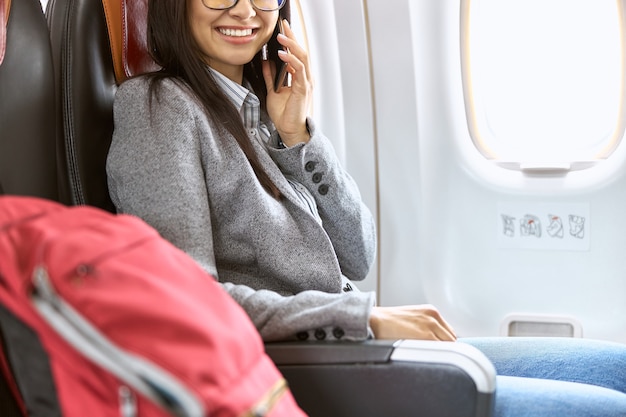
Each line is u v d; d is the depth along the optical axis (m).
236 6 1.74
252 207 1.65
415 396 1.31
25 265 1.00
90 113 1.67
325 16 2.71
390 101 2.73
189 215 1.54
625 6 2.45
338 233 1.89
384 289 2.84
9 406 1.24
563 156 2.62
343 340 1.42
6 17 1.51
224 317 1.12
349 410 1.34
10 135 1.48
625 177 2.56
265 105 1.96
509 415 1.38
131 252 1.09
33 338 1.07
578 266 2.64
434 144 2.73
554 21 2.54
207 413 0.97
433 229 2.77
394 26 2.66
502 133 2.67
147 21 1.77
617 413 1.40
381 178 2.79
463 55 2.64
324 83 2.77
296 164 1.80
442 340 1.53
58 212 1.15
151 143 1.59
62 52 1.66
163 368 0.96
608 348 1.74
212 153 1.64
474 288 2.75
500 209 2.69
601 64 2.53
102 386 0.99
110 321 0.97
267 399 1.08
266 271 1.68
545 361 1.72
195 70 1.69
